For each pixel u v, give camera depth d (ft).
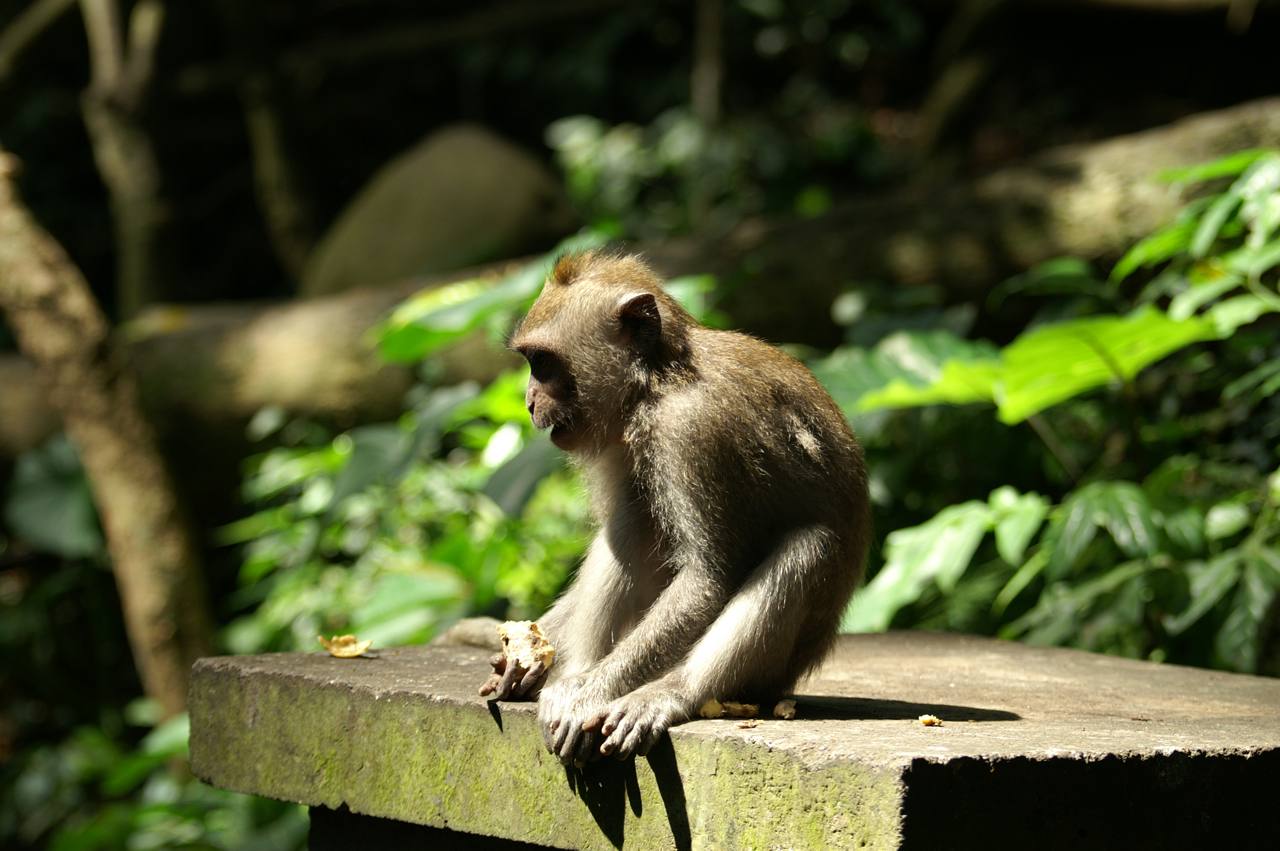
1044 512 20.22
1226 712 12.76
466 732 11.39
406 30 55.72
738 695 11.98
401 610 24.58
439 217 44.27
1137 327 19.01
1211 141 27.61
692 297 23.30
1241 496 21.15
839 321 29.76
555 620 13.46
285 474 30.60
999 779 9.13
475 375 32.17
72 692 38.32
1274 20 50.67
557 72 60.29
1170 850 9.94
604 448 12.85
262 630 30.81
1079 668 15.55
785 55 60.95
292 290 57.62
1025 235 29.09
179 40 58.03
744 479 11.74
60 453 36.09
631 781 10.33
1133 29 55.06
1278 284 23.89
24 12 54.75
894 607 20.16
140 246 47.01
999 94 56.59
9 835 34.24
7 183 31.48
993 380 21.01
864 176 56.13
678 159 53.88
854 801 8.97
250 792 13.30
